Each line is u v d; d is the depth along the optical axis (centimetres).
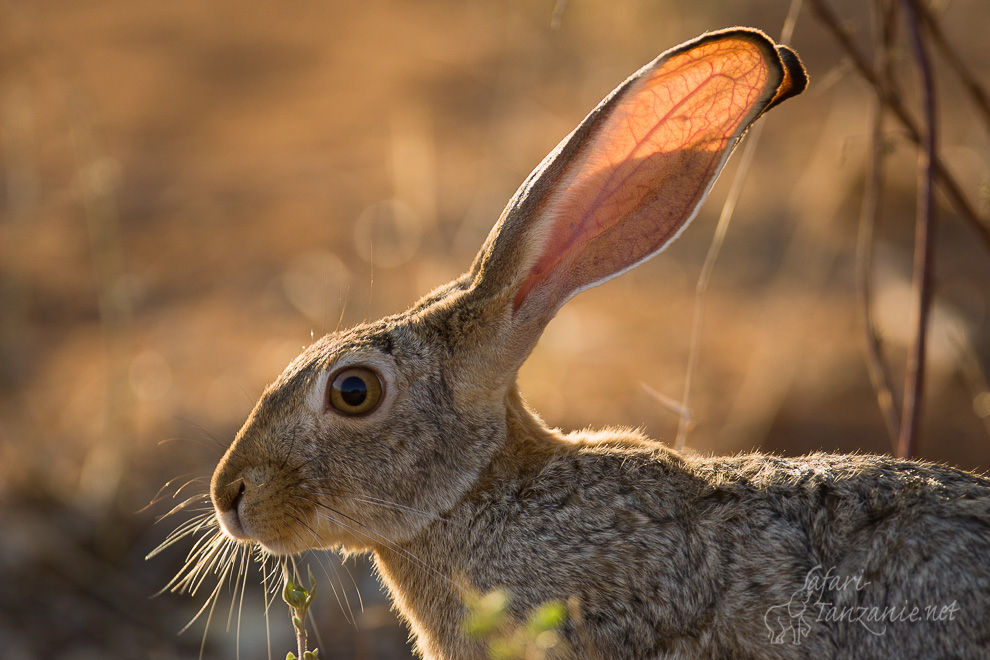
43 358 1402
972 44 2109
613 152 601
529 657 555
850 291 1392
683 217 612
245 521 614
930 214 721
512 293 611
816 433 1118
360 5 2956
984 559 501
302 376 618
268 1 3048
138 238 1741
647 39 2097
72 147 2047
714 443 1102
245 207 1820
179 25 2853
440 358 616
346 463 610
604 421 1157
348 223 1708
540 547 584
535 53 2195
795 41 2117
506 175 1759
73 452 1177
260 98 2342
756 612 538
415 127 1975
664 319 1412
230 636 926
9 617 954
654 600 557
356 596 921
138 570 1005
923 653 500
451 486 611
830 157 1512
